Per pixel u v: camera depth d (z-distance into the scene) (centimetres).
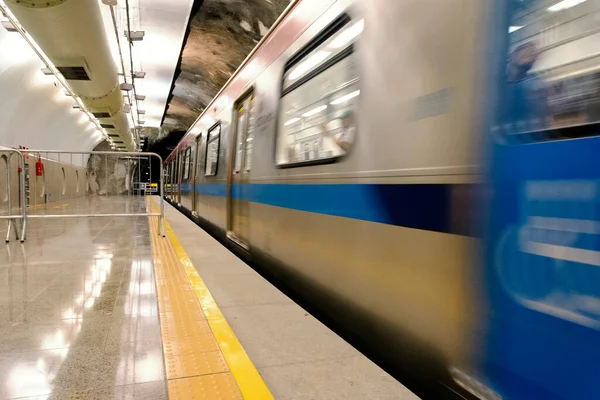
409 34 245
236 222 632
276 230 450
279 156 448
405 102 244
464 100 204
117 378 202
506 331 176
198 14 1175
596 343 143
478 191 193
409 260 236
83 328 267
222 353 230
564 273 154
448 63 215
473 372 193
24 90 1438
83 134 2577
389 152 255
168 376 203
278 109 460
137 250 547
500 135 185
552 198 161
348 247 299
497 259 181
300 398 188
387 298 255
